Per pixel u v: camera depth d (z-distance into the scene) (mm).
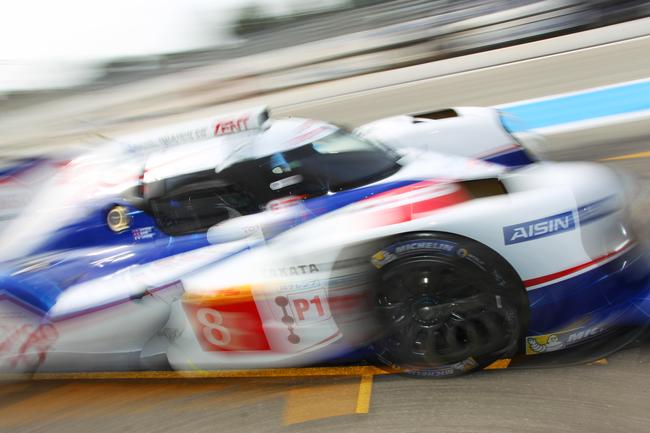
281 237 2465
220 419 2309
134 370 2746
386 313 2199
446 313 2141
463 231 2088
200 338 2561
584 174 2355
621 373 2080
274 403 2334
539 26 10945
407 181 2518
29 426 2525
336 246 2248
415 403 2152
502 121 3537
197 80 19266
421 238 2090
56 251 2812
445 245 2070
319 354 2395
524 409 2014
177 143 3002
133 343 2717
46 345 2760
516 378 2160
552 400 2025
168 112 17031
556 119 5590
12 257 2850
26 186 3117
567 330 2188
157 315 2617
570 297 2162
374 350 2293
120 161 2996
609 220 2227
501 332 2125
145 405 2508
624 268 2230
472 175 2486
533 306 2152
